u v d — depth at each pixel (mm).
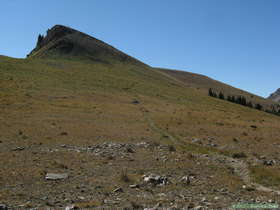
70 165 18969
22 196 12875
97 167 18797
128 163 20359
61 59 129750
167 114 53844
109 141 29172
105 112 50156
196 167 20094
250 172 19078
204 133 37500
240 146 30531
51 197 12914
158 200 12570
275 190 15414
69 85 77000
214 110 71750
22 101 51719
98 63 134500
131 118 46844
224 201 12859
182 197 13305
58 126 35562
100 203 11930
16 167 17703
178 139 32844
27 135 29266
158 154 23984
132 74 123125
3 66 87250
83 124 38469
